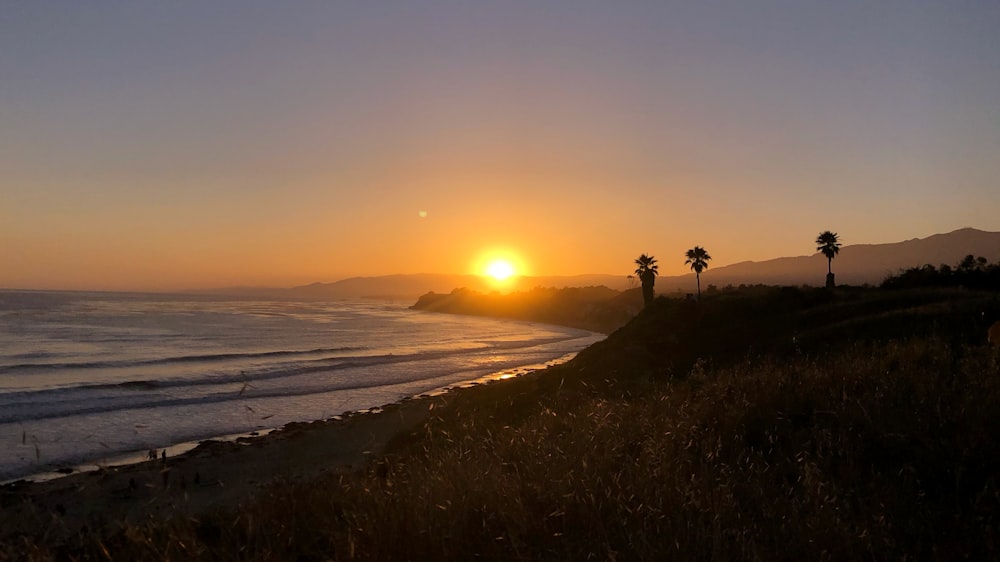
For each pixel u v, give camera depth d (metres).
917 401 6.34
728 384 8.12
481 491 4.64
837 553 3.65
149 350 62.53
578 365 32.69
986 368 7.48
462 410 13.01
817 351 19.69
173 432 26.84
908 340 11.62
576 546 3.88
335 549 4.06
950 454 5.01
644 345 34.38
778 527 4.00
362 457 17.86
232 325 106.19
